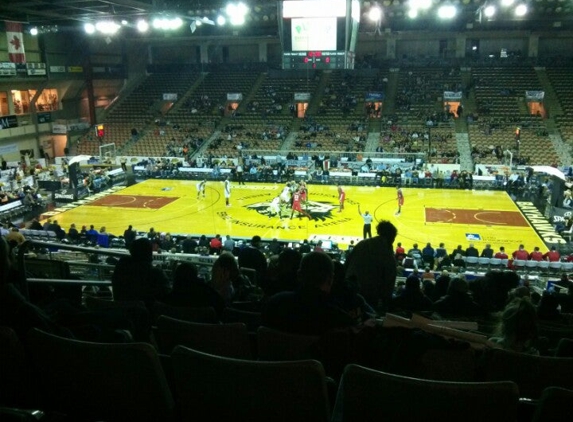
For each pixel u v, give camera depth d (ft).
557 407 6.31
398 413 6.52
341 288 14.49
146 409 7.61
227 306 17.31
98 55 149.48
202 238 60.03
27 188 90.79
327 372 9.63
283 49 67.36
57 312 11.46
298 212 84.28
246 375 6.88
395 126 127.03
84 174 107.96
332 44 65.62
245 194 98.58
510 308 10.81
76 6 88.63
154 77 159.33
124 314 11.32
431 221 79.00
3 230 56.80
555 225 75.31
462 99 134.51
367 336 9.42
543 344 14.65
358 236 71.46
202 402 7.34
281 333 9.87
